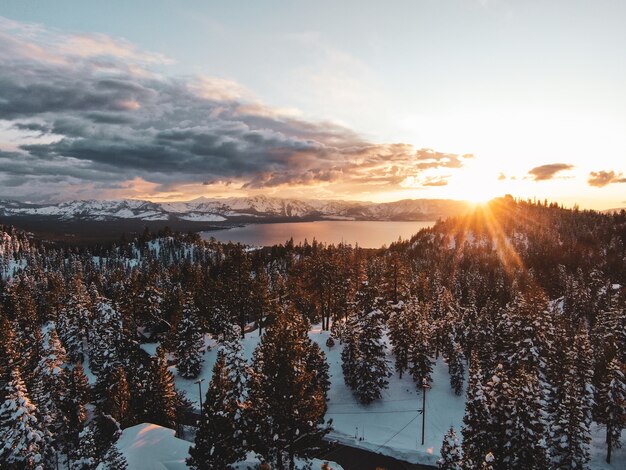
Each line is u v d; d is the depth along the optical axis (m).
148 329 81.94
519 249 195.50
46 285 127.94
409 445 48.84
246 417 27.50
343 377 59.97
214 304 74.25
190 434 47.44
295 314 43.53
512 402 32.28
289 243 156.88
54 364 41.75
